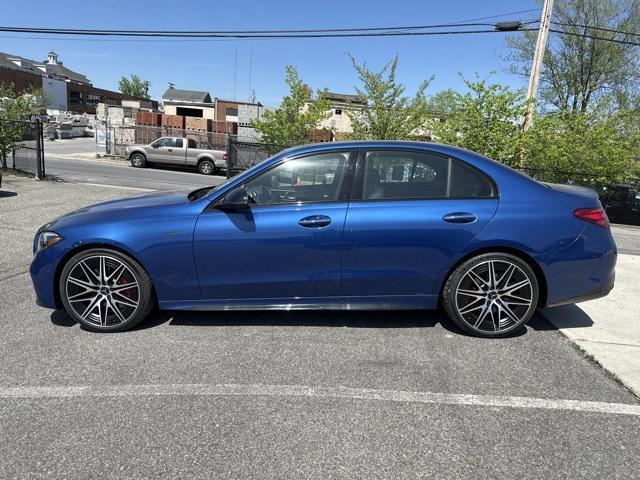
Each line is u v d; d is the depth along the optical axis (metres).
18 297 4.71
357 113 18.80
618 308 4.78
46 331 3.97
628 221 14.04
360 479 2.32
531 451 2.55
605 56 25.77
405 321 4.30
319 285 3.88
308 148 3.96
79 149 32.62
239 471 2.36
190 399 2.99
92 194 11.14
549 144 14.73
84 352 3.61
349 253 3.79
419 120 18.28
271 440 2.60
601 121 15.28
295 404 2.96
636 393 3.14
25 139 14.26
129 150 24.70
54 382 3.16
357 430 2.71
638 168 14.82
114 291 3.91
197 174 24.00
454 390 3.15
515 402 3.02
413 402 3.00
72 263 3.87
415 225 3.76
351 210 3.79
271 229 3.78
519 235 3.77
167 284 3.89
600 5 24.92
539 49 15.45
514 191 3.88
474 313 3.94
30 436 2.61
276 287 3.89
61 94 79.75
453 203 3.82
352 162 3.89
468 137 14.29
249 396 3.04
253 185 3.89
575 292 3.91
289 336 3.94
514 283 3.89
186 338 3.88
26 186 12.05
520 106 14.16
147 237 3.80
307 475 2.34
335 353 3.65
